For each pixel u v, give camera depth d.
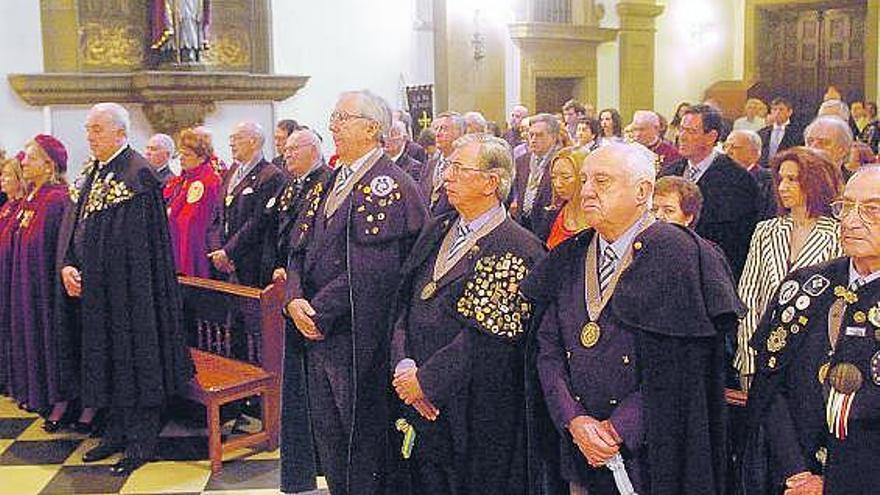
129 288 4.22
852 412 2.03
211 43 8.79
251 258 5.26
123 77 8.09
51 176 4.91
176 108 8.20
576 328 2.43
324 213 3.53
